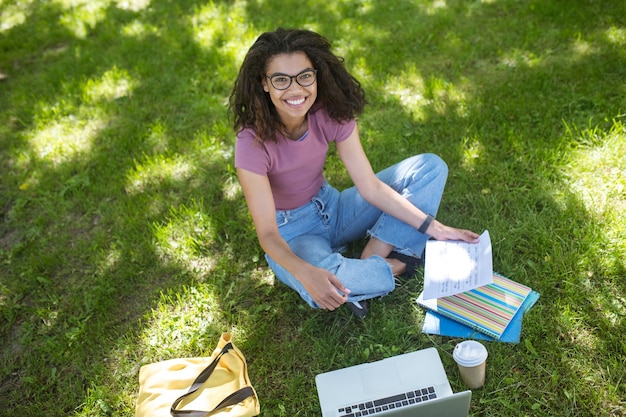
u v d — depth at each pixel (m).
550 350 2.26
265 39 2.19
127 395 2.43
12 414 2.44
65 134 4.16
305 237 2.63
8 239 3.41
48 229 3.42
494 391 2.18
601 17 4.24
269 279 2.84
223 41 4.96
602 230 2.70
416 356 2.30
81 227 3.39
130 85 4.60
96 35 5.68
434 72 4.10
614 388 2.10
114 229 3.31
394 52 4.41
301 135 2.43
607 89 3.54
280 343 2.53
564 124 3.30
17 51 5.68
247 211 3.25
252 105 2.25
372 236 2.68
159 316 2.76
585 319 2.36
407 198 2.61
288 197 2.58
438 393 2.16
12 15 6.59
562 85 3.67
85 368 2.58
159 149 3.85
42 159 3.97
